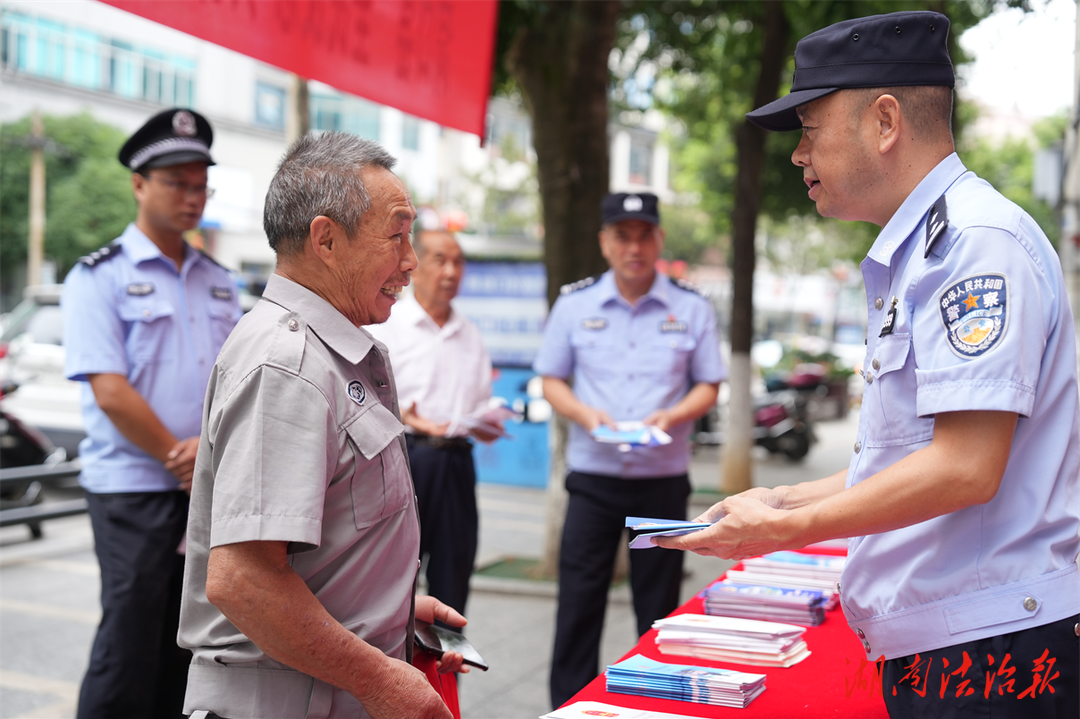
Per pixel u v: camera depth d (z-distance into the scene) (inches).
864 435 59.7
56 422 296.2
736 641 72.7
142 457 111.0
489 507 326.0
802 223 839.7
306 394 54.7
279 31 114.0
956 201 55.7
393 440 59.1
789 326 1610.5
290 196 58.8
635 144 1302.9
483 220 1080.8
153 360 113.2
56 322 306.0
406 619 60.7
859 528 52.8
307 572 56.4
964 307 52.0
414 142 1170.0
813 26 293.9
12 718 138.6
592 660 131.7
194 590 59.2
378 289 60.2
